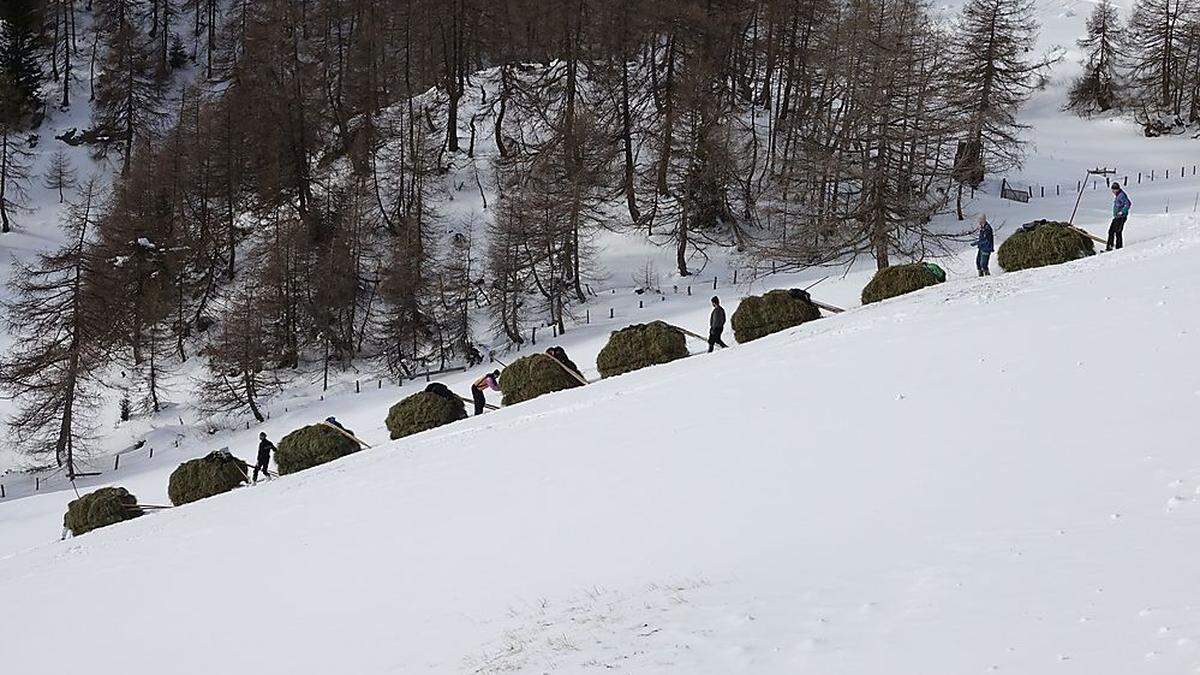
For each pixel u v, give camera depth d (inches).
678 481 626.2
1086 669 249.6
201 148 2979.8
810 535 449.4
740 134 2859.3
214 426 2156.7
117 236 2682.1
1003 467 474.3
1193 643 247.9
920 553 377.7
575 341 2149.4
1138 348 640.4
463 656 408.5
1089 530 357.4
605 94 2938.0
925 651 284.7
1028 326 795.4
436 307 2455.7
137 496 1665.8
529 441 892.0
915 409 641.6
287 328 2509.8
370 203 2854.3
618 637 363.9
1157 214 2064.5
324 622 535.8
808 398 753.6
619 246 2618.1
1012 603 305.7
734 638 331.9
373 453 1154.7
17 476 2094.0
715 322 1349.7
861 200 1813.5
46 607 751.1
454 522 677.3
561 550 549.6
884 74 1824.6
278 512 895.1
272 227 2871.6
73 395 2138.3
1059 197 2667.3
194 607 644.7
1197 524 335.6
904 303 1152.2
